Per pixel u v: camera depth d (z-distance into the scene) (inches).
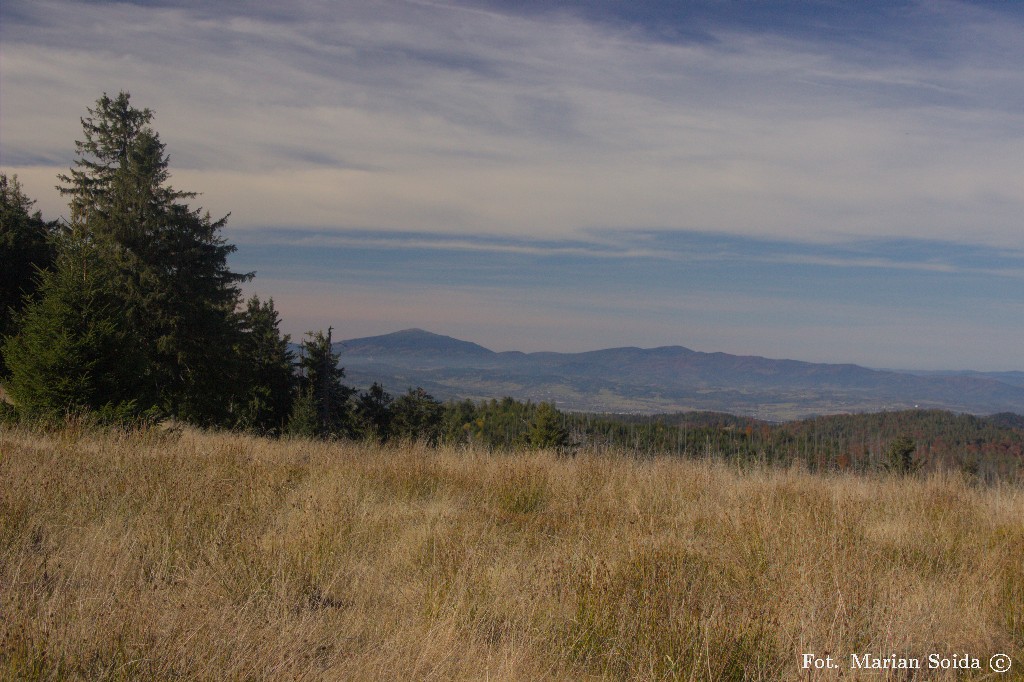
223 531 202.2
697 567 194.7
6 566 164.4
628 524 234.1
